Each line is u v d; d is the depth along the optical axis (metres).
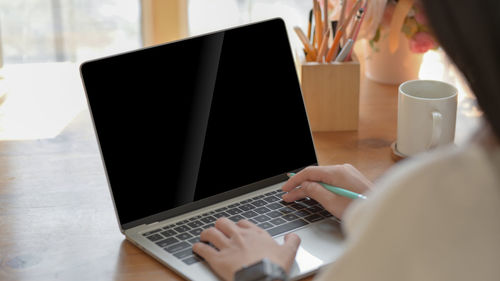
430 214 0.49
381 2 1.37
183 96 1.03
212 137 1.05
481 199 0.48
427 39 1.39
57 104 1.40
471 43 0.44
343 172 0.99
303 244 0.91
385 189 0.51
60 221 1.00
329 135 1.32
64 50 2.22
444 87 1.22
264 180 1.08
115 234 0.97
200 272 0.84
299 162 1.13
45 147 1.23
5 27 2.17
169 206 0.99
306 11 2.24
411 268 0.49
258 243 0.84
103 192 1.09
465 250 0.48
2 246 0.94
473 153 0.49
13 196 1.07
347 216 0.55
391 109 1.42
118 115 0.98
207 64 1.06
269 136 1.11
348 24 1.34
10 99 1.41
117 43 2.22
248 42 1.11
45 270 0.89
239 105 1.08
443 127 1.16
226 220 0.90
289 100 1.14
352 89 1.30
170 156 1.00
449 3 0.44
